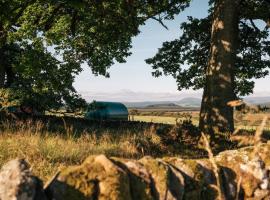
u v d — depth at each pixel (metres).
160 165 4.51
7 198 3.60
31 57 25.62
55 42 25.02
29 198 3.68
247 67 25.72
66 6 18.81
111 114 36.28
